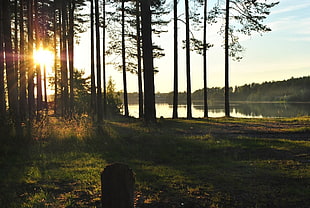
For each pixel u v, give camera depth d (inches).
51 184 271.7
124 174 142.0
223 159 349.1
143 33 685.9
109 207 141.7
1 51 725.3
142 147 429.1
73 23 1030.4
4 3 638.5
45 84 1448.1
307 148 391.9
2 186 267.7
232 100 6609.3
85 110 1191.6
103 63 1145.4
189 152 394.0
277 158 346.6
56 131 491.2
